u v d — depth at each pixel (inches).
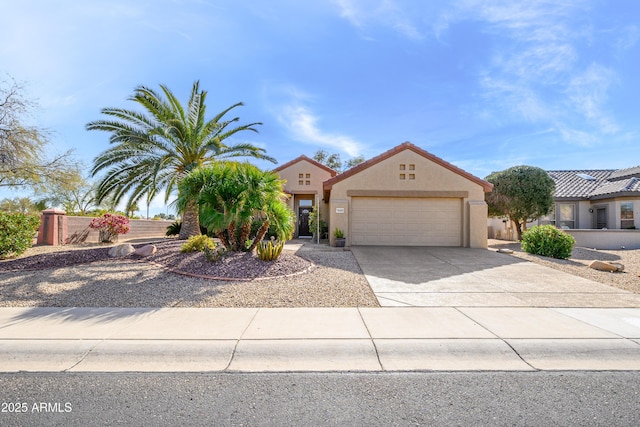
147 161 593.9
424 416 113.7
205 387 132.0
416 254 490.9
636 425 109.3
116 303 236.7
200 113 652.1
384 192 597.3
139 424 108.2
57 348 162.1
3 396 124.6
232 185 374.3
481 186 597.3
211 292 266.2
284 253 429.7
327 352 161.3
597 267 388.5
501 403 121.9
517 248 628.7
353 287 288.8
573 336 179.8
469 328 191.0
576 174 1015.6
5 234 402.0
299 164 848.9
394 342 171.2
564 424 109.6
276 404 120.6
